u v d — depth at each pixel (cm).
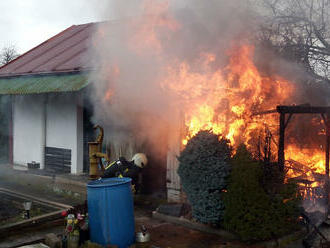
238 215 525
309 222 562
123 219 496
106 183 512
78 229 512
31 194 837
